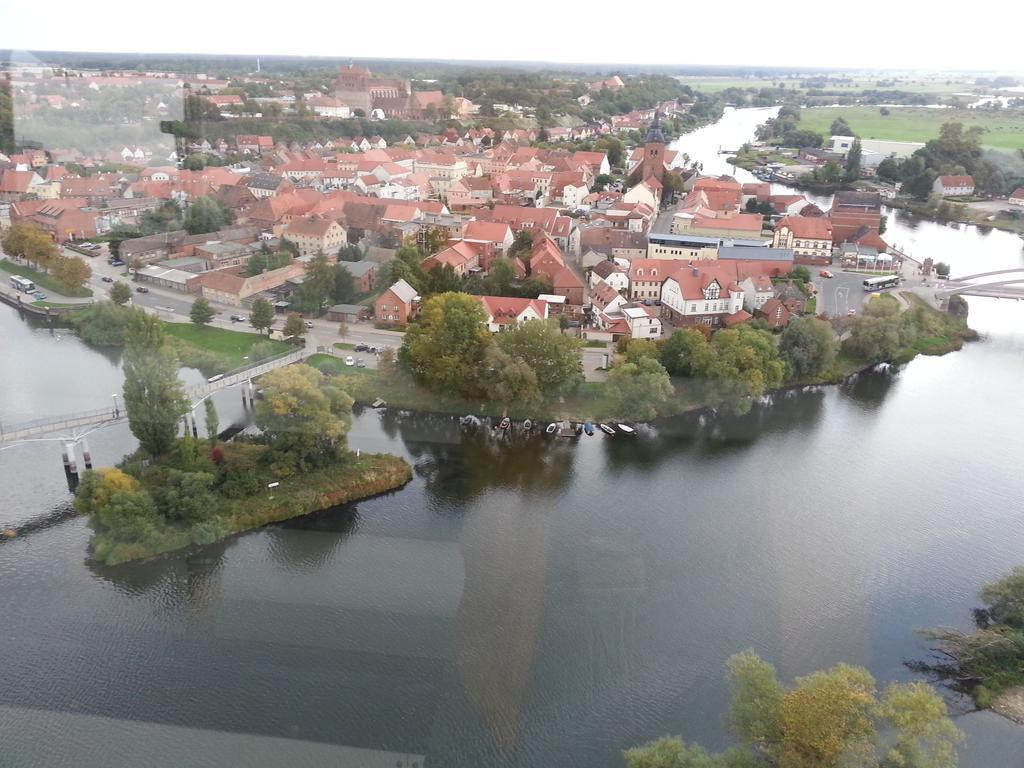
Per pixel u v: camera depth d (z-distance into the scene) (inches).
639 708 1339.8
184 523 1806.1
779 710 1245.1
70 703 1346.0
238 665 1405.0
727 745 1277.1
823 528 1863.9
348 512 1895.9
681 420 2453.2
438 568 1626.5
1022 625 1599.4
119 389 2101.4
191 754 1237.7
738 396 2486.5
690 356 2554.1
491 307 2785.4
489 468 2081.7
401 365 2305.6
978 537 1881.2
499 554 1689.2
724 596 1596.9
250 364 2140.7
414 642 1434.5
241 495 1888.5
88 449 2020.2
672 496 1975.9
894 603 1648.6
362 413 2203.5
